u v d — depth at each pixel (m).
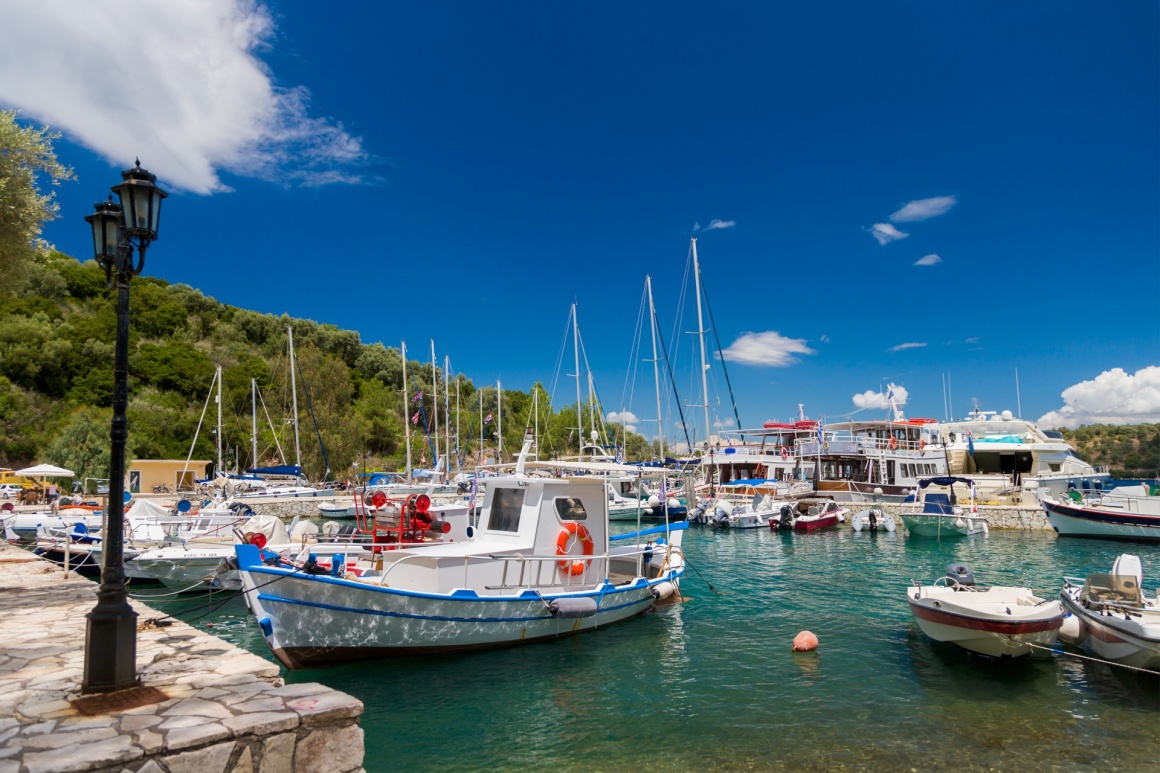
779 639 14.03
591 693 11.02
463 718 10.03
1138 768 8.26
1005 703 10.27
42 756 4.28
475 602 12.62
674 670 12.12
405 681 11.49
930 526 31.17
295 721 5.04
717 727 9.61
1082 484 46.44
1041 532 33.62
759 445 53.84
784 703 10.47
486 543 14.58
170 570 18.72
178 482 52.75
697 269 42.56
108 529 5.92
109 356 70.06
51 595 10.97
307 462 59.31
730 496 42.84
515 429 80.62
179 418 69.19
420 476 55.12
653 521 40.50
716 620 15.70
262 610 11.19
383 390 96.19
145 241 6.06
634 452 73.94
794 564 24.45
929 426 57.22
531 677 11.77
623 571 17.77
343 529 20.36
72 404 63.31
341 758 5.22
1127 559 12.17
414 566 13.09
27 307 72.38
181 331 89.31
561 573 14.62
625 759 8.68
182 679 6.04
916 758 8.55
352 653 11.80
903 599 17.88
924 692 10.79
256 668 6.42
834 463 47.72
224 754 4.71
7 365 61.41
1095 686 10.88
